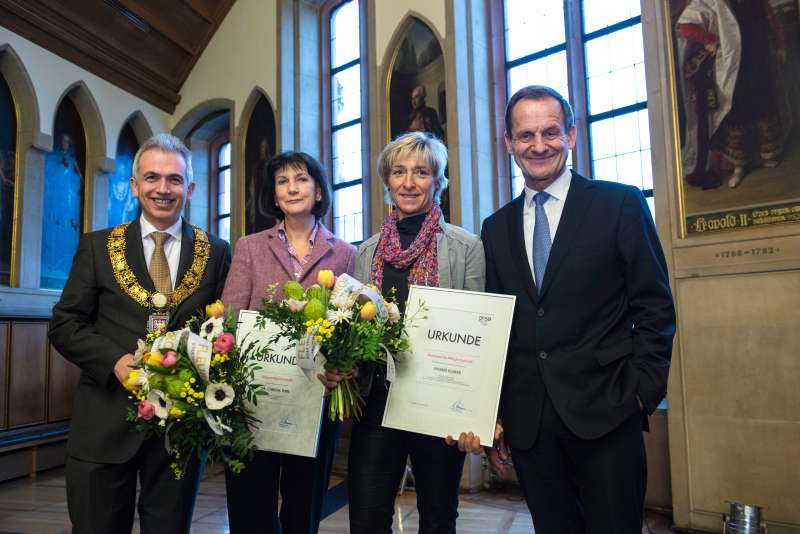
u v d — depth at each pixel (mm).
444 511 1875
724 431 3740
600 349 1695
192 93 9070
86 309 1974
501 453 1940
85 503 1804
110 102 8094
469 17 6125
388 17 6762
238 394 1724
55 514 4539
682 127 4102
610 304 1742
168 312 1977
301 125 7766
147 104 8781
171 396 1581
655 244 1721
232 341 1653
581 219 1778
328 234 2373
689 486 3852
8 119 6875
